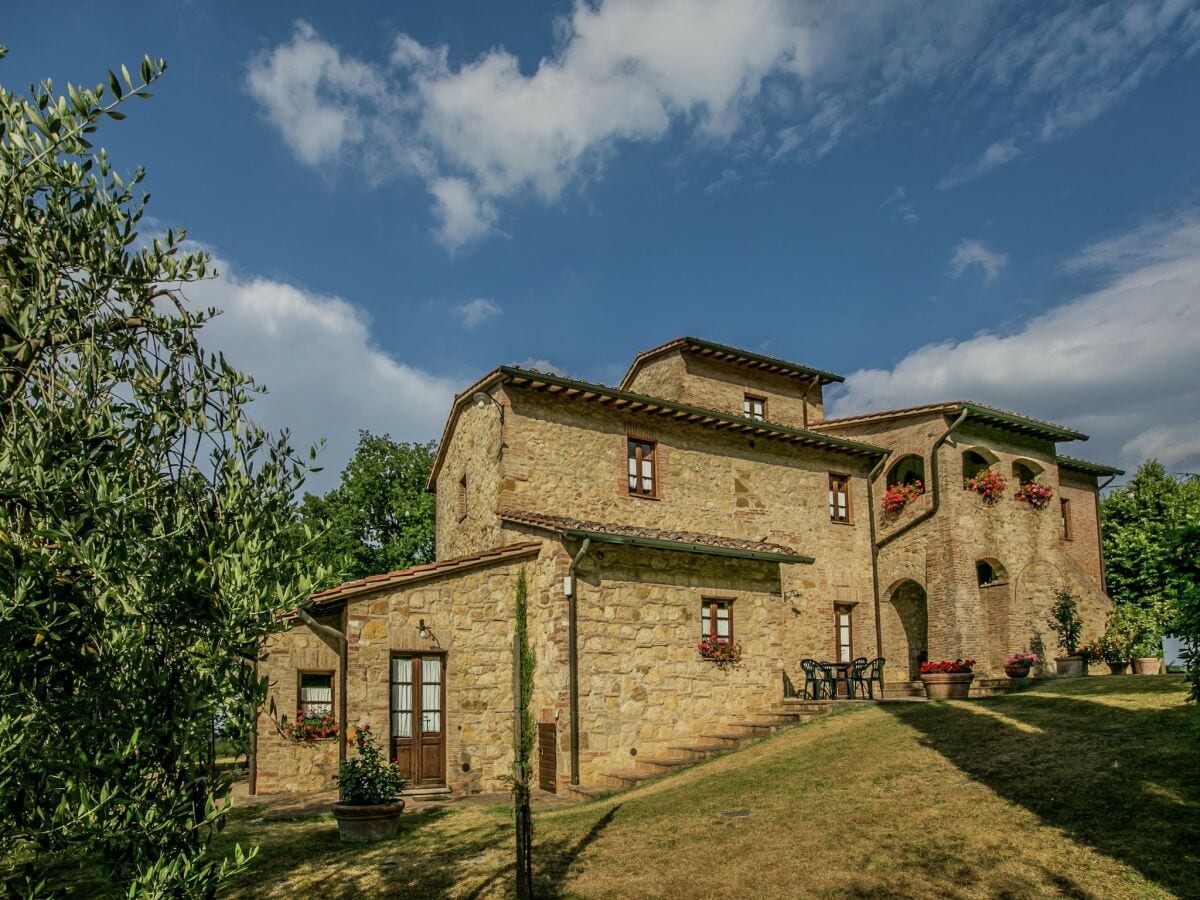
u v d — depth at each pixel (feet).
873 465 64.90
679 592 46.03
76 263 14.23
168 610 12.92
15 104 14.33
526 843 23.95
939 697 46.29
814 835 27.04
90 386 13.75
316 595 39.29
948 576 59.57
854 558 62.54
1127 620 58.39
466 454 55.67
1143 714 33.88
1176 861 21.83
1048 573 64.90
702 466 55.83
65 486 12.14
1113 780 27.17
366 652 40.37
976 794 28.40
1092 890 21.27
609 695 42.37
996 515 63.21
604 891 24.25
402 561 89.92
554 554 43.14
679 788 35.63
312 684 46.03
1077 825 24.77
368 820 31.78
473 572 43.70
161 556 13.02
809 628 58.75
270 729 44.27
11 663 11.37
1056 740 32.50
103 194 14.64
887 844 25.52
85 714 12.07
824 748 37.73
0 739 11.09
